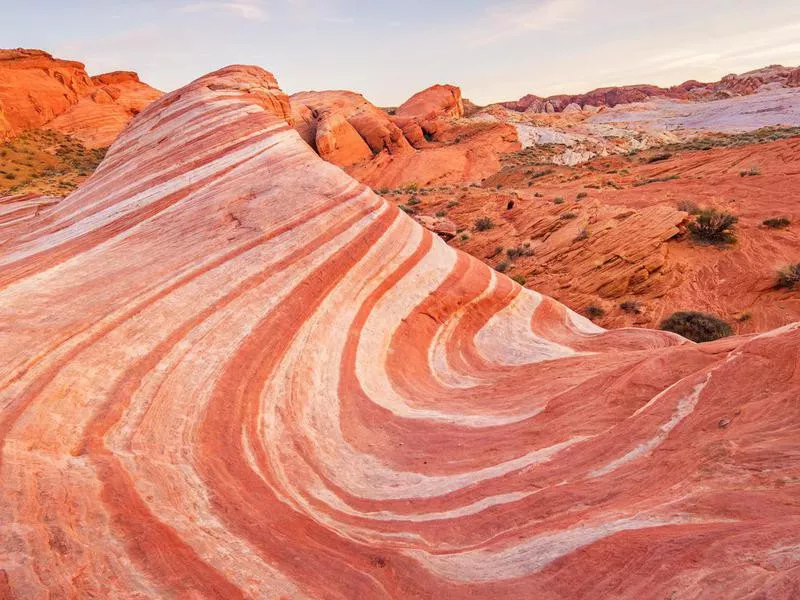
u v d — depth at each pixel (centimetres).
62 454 542
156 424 673
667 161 5066
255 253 1162
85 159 5391
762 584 301
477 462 724
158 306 927
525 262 2756
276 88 2147
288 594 412
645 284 2347
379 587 443
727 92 16300
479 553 494
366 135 7962
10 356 694
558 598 389
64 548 383
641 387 745
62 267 1073
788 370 557
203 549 445
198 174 1454
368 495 686
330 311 1105
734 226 2742
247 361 885
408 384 1070
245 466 667
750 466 447
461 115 12031
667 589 338
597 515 485
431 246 1450
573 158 7894
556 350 1276
